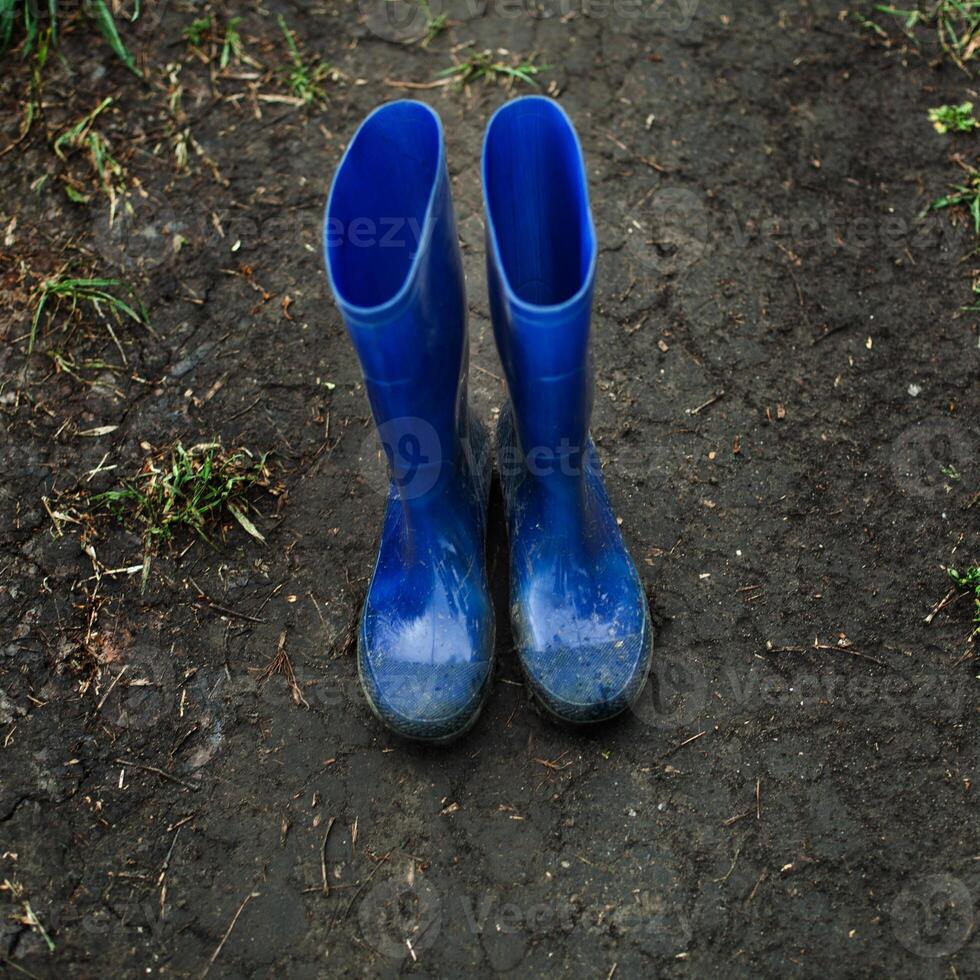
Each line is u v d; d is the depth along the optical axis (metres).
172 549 1.87
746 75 2.46
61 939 1.53
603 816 1.62
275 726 1.70
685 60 2.48
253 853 1.59
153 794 1.64
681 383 2.04
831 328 2.11
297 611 1.81
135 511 1.90
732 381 2.05
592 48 2.50
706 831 1.60
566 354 1.33
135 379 2.05
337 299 1.26
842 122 2.38
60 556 1.86
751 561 1.85
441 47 2.51
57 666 1.75
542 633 1.61
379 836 1.61
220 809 1.63
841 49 2.50
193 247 2.21
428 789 1.64
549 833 1.60
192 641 1.78
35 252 2.19
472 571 1.65
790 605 1.81
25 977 1.50
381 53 2.49
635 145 2.35
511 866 1.58
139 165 2.31
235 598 1.82
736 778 1.65
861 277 2.17
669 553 1.86
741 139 2.36
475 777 1.65
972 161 2.32
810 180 2.30
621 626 1.63
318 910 1.55
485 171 1.37
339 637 1.78
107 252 2.20
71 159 2.31
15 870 1.58
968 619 1.80
